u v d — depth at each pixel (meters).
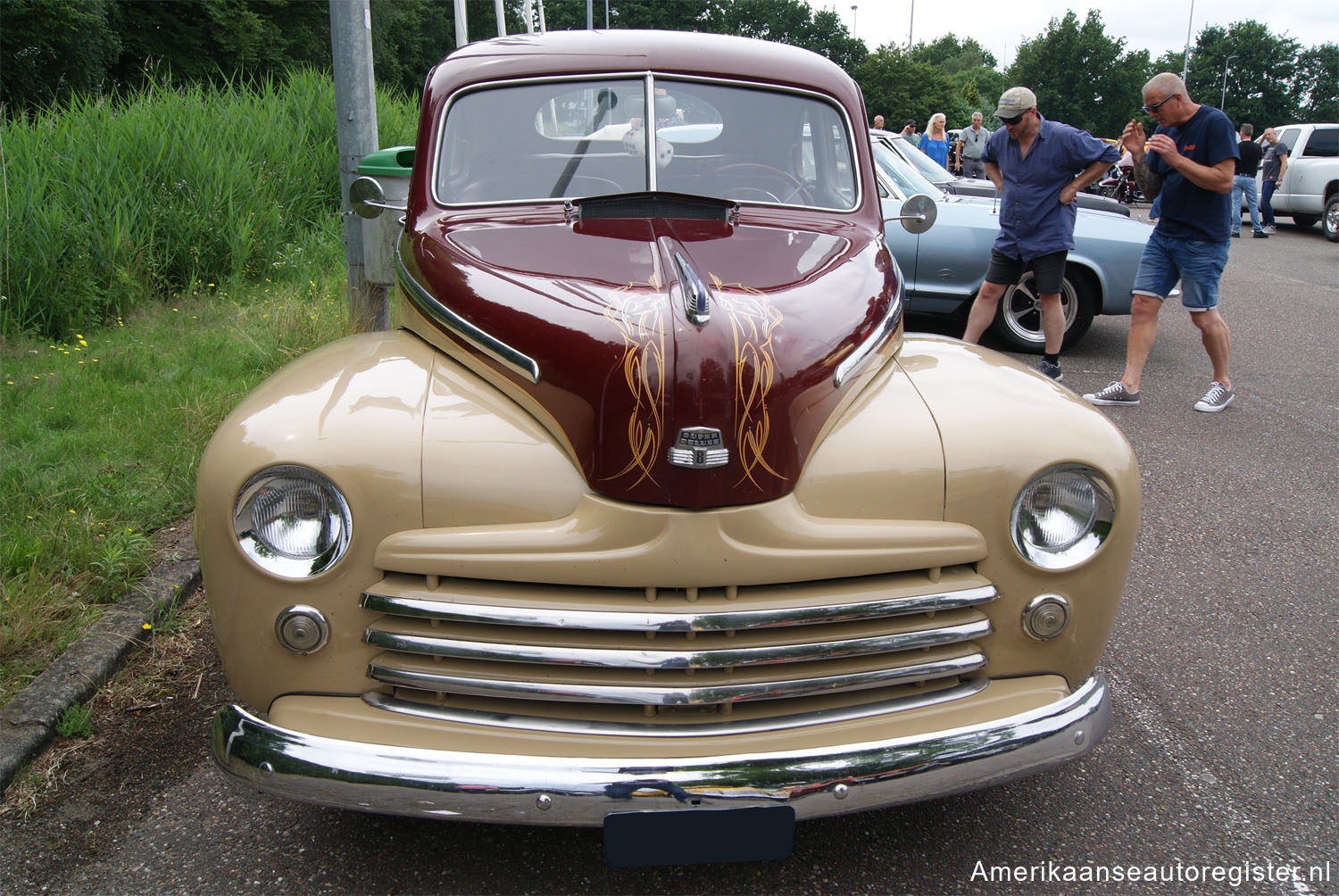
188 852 2.43
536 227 2.88
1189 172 5.76
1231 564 4.15
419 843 2.48
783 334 2.26
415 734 2.08
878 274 2.80
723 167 3.25
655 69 3.26
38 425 4.78
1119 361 7.64
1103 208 7.82
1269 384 7.06
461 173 3.15
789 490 2.18
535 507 2.15
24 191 6.85
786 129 3.33
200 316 7.11
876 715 2.17
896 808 2.66
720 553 2.09
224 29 30.06
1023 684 2.31
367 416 2.22
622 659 2.05
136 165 8.20
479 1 48.31
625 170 3.17
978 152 13.73
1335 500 4.87
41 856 2.40
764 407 2.13
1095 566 2.29
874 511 2.22
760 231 2.92
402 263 2.96
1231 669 3.34
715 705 2.13
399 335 2.80
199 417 4.89
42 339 6.30
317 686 2.17
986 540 2.25
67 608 3.32
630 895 2.33
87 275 6.79
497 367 2.35
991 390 2.47
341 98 5.94
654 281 2.42
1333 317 9.62
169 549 3.79
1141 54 79.44
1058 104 80.12
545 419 2.24
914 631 2.19
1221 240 5.99
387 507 2.11
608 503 2.12
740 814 2.00
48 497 3.95
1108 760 2.86
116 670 3.14
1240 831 2.57
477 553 2.09
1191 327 9.13
